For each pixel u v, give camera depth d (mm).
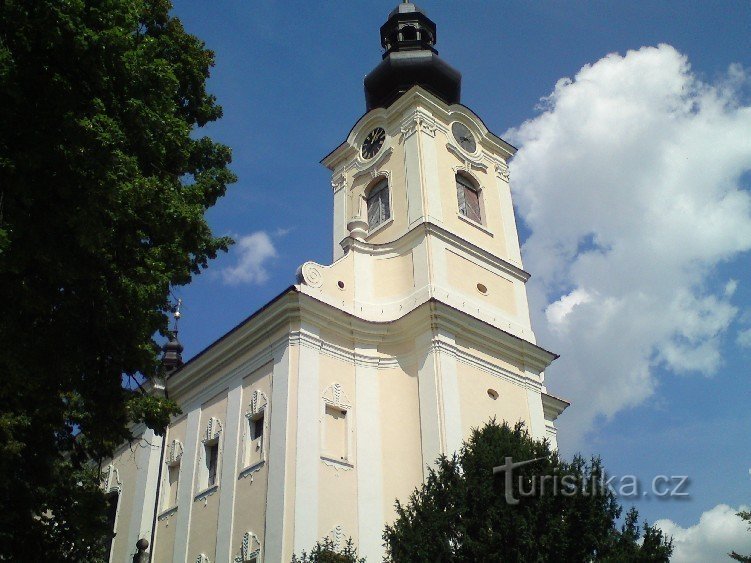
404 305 27172
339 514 23016
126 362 15891
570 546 16734
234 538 23609
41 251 13125
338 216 32875
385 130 32531
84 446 17906
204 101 19906
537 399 27906
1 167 12680
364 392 25516
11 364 13359
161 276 15789
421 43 36094
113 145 13336
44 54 13344
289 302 25047
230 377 27203
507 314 29141
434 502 17969
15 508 15805
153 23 19125
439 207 29328
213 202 19422
